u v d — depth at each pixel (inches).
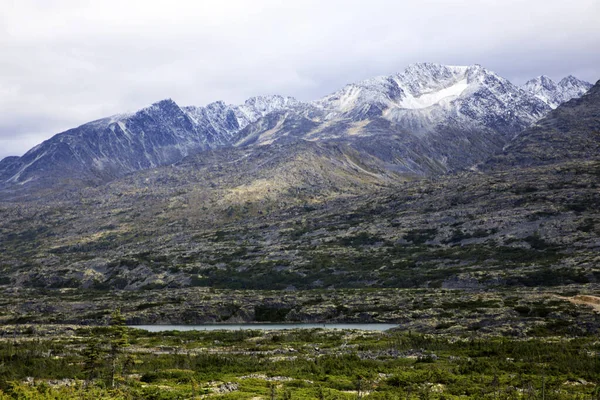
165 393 3496.6
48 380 3983.8
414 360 4776.1
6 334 7416.3
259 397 3400.6
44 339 6550.2
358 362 4667.8
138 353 5383.9
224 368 4534.9
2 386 3597.4
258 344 6190.9
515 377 3949.3
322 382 3949.3
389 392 3622.0
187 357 4970.5
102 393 3484.3
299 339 6515.8
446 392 3627.0
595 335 5684.1
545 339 5506.9
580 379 3882.9
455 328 6663.4
